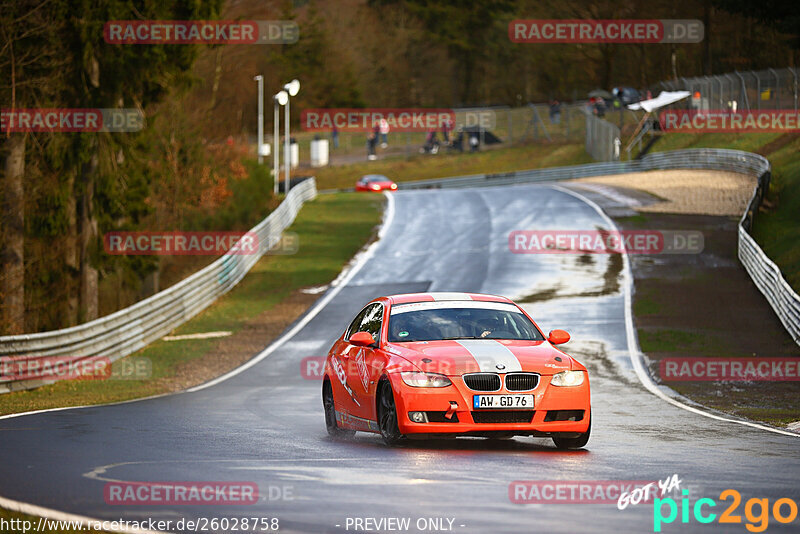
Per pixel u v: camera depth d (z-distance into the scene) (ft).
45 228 406.41
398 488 88.94
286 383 249.55
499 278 465.47
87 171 422.82
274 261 546.26
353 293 448.65
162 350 329.31
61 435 134.21
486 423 118.52
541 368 120.98
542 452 118.11
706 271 453.17
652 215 621.31
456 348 124.06
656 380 247.91
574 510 79.00
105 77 404.16
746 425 156.66
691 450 121.29
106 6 394.52
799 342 293.43
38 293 434.71
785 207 568.82
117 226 430.20
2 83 378.12
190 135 652.89
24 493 84.64
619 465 105.29
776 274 349.20
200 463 104.78
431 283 463.83
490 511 78.43
